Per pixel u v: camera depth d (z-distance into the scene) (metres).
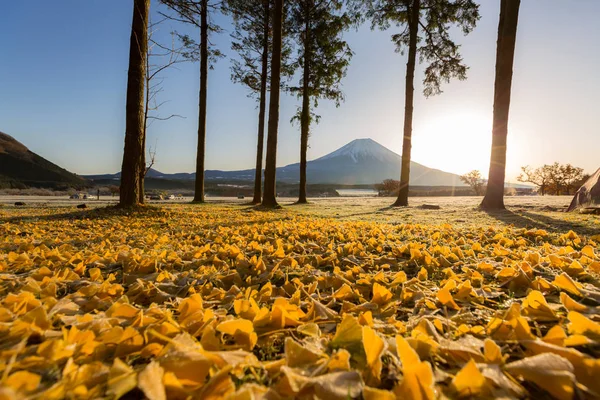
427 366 0.66
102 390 0.69
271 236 3.97
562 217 6.65
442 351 0.88
